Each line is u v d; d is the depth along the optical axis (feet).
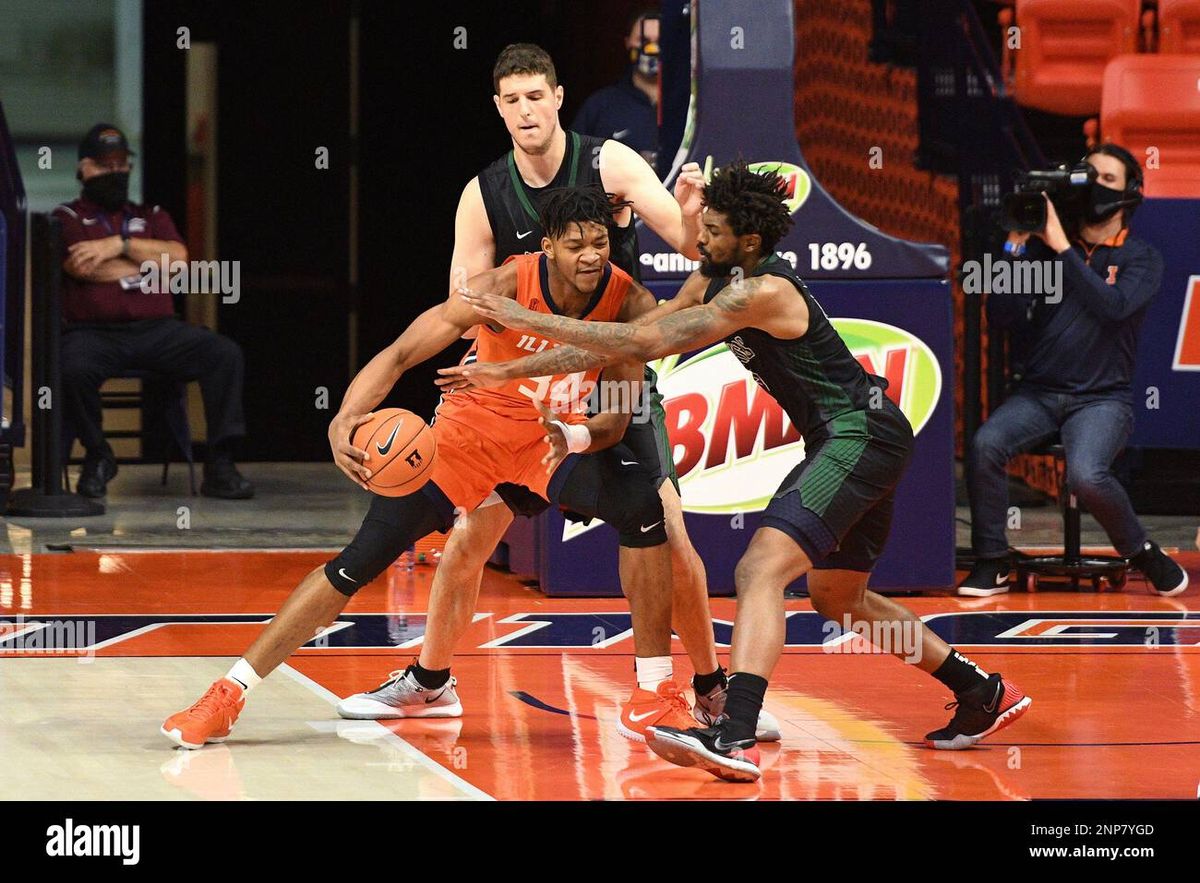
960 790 15.31
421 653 18.24
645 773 15.81
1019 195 27.02
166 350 36.32
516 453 17.07
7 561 28.71
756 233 15.87
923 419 25.88
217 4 44.55
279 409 46.11
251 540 31.45
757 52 25.03
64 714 18.04
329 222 45.85
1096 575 26.99
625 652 21.88
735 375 25.59
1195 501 35.29
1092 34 41.47
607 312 16.61
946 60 39.78
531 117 18.04
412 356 16.48
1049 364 27.25
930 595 26.91
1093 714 18.56
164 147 44.55
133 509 35.40
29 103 43.52
